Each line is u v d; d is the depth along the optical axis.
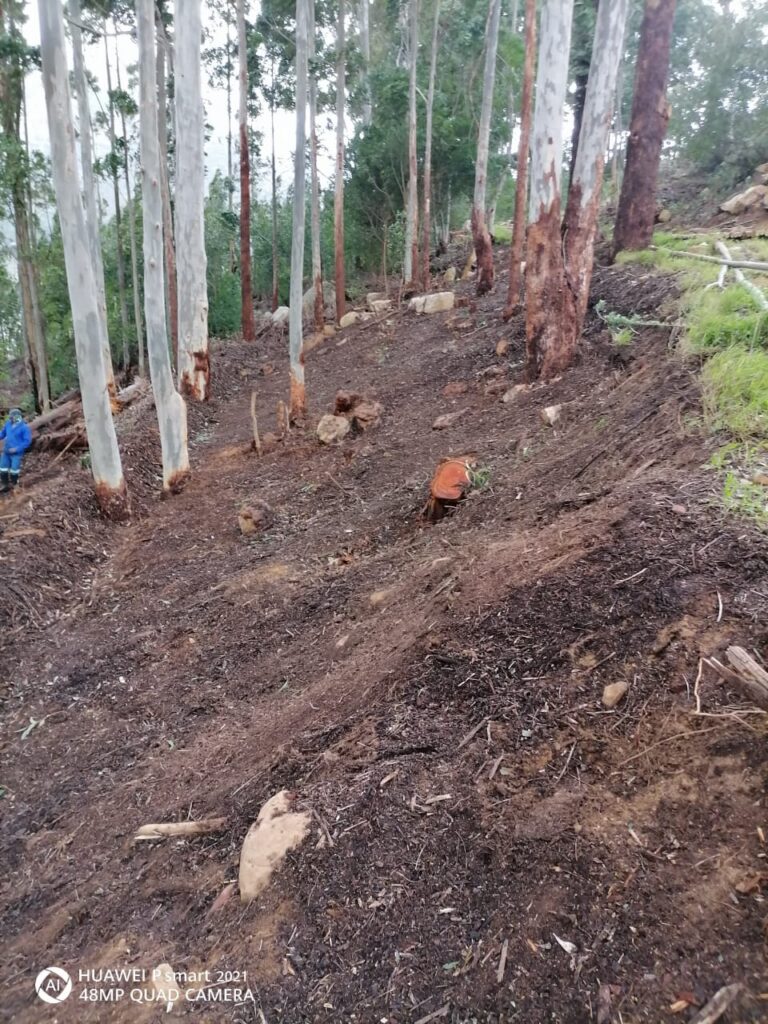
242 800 3.26
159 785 3.80
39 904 3.20
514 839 2.43
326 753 3.20
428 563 4.96
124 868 3.18
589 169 7.76
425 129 21.08
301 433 10.45
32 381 19.94
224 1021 2.19
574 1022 1.88
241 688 4.67
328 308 23.31
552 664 3.09
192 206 12.19
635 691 2.78
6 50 13.01
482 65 22.16
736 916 1.96
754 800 2.22
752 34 16.19
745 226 13.30
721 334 5.79
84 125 13.82
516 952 2.11
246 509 7.43
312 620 5.20
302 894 2.50
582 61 14.07
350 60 19.84
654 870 2.17
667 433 4.83
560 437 6.42
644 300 8.73
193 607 5.92
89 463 9.80
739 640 2.74
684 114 17.73
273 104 22.16
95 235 13.97
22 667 5.45
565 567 3.57
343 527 6.73
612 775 2.54
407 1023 2.02
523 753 2.77
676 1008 1.82
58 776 4.21
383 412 10.17
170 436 8.77
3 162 15.72
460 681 3.25
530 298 8.34
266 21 19.23
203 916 2.69
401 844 2.55
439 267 22.91
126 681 5.10
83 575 6.96
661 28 11.10
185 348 13.06
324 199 27.78
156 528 7.89
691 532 3.40
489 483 6.03
